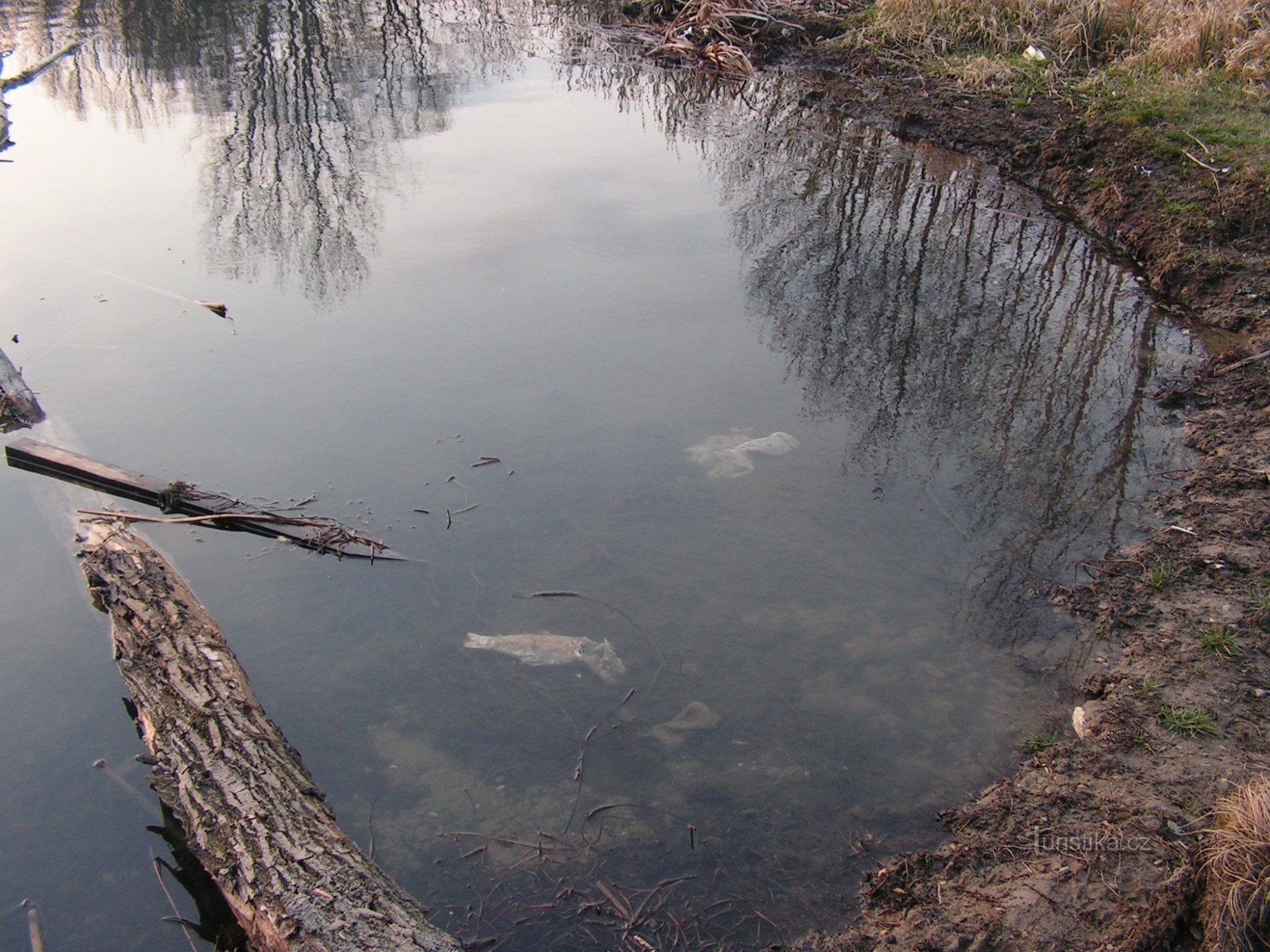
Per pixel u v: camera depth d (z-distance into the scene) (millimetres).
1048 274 8992
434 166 11906
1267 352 7250
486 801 4344
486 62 16156
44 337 8164
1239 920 3418
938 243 9625
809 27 15297
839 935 3746
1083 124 10891
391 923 3539
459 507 6137
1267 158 9336
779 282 8945
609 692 4867
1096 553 5637
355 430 6891
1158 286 8633
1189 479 6172
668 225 10242
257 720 4512
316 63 15891
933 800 4312
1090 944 3549
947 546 5754
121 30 17578
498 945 3725
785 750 4566
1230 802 3842
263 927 3617
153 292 8906
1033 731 4602
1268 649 4805
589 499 6172
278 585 5594
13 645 5277
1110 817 4047
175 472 6488
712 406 7105
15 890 4035
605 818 4262
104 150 12477
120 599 5168
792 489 6246
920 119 12289
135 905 3967
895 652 5059
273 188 11258
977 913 3750
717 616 5293
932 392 7242
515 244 9766
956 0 14344
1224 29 11789
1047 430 6762
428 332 8164
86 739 4723
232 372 7652
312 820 4031
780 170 11555
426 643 5176
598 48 16672
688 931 3770
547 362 7688
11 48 16656
